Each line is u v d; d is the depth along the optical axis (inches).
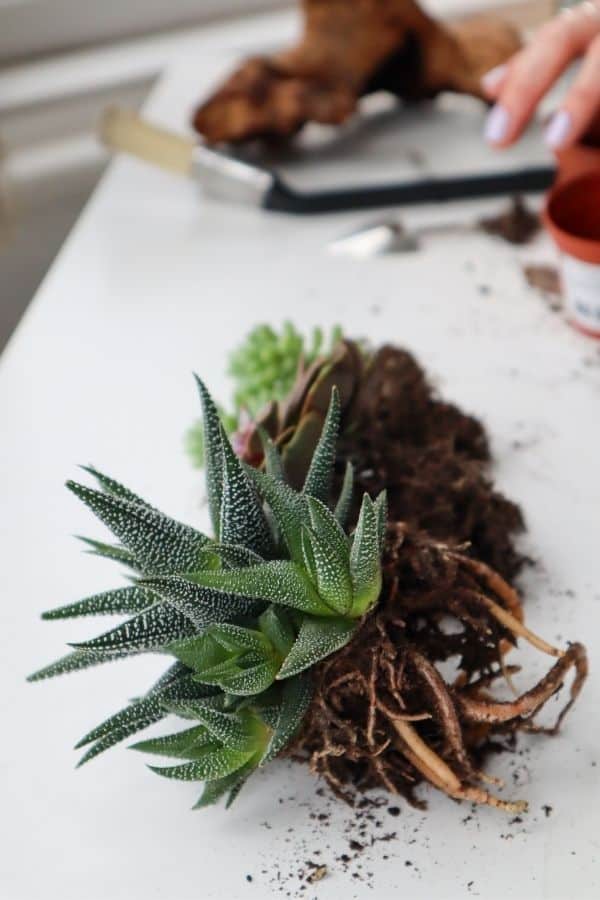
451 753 21.1
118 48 42.3
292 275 31.5
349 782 21.7
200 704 20.2
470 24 36.5
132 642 20.2
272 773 22.0
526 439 26.6
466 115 36.0
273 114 33.5
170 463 27.1
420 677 20.7
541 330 29.0
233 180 33.5
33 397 29.0
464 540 24.0
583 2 32.5
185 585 19.6
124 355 29.8
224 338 29.9
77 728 22.9
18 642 24.2
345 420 24.5
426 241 31.9
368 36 34.0
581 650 21.1
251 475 20.8
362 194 32.9
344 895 20.5
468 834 21.0
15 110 40.8
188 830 21.5
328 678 20.6
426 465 24.5
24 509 26.6
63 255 33.1
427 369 28.4
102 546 21.3
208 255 32.5
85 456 27.5
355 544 19.9
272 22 42.4
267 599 19.9
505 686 22.4
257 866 20.9
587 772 21.4
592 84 29.3
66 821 21.8
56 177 41.7
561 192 28.4
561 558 24.3
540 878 20.4
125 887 20.9
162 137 34.1
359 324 29.8
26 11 40.8
